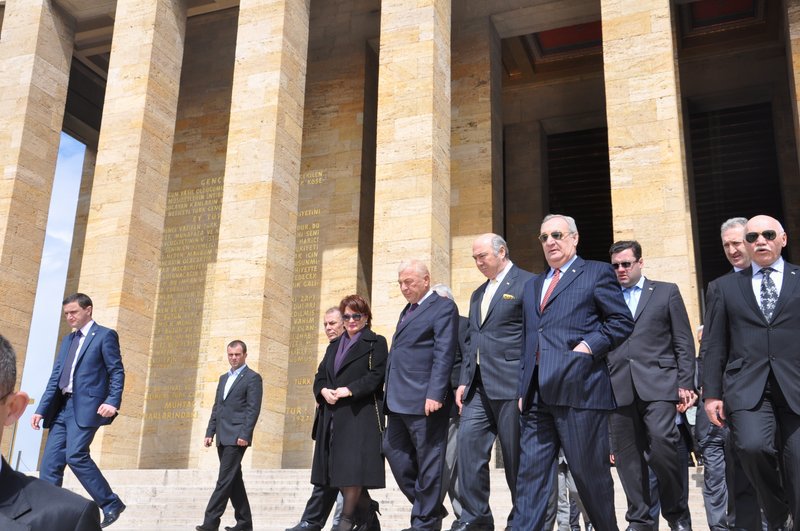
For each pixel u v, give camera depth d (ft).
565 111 76.74
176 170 73.41
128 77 60.23
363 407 22.74
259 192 53.52
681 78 71.82
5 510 5.97
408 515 35.50
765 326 17.69
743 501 19.63
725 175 79.46
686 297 43.62
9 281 60.70
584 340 17.02
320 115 69.87
